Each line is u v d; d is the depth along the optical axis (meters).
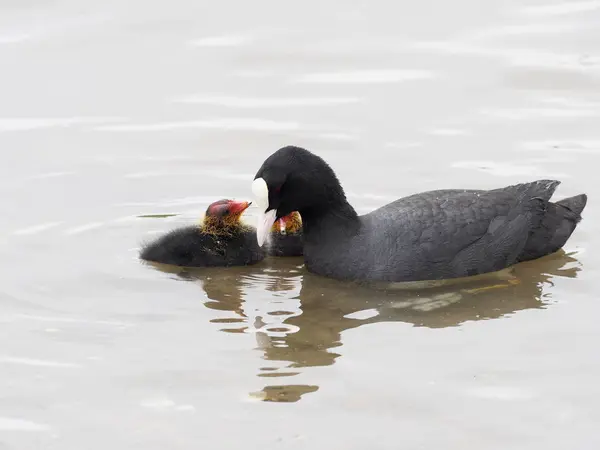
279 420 9.13
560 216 13.24
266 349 10.58
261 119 17.33
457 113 17.28
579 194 13.93
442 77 18.50
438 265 12.45
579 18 20.52
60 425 9.12
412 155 15.93
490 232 12.70
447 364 10.14
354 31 20.36
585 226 13.95
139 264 13.04
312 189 12.81
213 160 16.05
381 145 16.30
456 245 12.52
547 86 18.03
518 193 13.20
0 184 15.20
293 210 12.97
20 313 11.44
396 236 12.55
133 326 11.17
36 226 13.91
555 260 13.12
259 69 19.06
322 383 9.79
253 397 9.54
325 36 20.16
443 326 11.14
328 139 16.55
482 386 9.66
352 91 18.19
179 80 18.66
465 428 8.95
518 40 19.70
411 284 12.47
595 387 9.61
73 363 10.23
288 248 13.71
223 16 21.06
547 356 10.27
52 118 17.42
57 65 19.11
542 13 20.86
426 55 19.30
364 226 12.92
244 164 15.91
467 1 21.53
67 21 20.69
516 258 12.91
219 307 11.78
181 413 9.28
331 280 12.77
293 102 17.89
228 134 16.86
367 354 10.42
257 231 12.70
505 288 12.24
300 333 11.01
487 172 15.33
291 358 10.35
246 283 12.66
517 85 18.09
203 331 11.05
